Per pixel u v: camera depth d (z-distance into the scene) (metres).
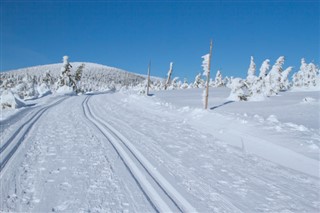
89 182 8.00
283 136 14.69
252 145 14.13
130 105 33.12
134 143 13.20
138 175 8.77
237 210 6.84
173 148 12.82
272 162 11.91
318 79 72.00
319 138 14.40
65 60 61.53
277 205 7.34
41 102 30.88
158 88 82.38
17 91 48.50
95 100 38.66
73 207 6.46
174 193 7.56
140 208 6.54
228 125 18.11
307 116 24.12
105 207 6.52
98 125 17.84
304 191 8.55
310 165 11.02
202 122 20.41
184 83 86.75
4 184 7.61
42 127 16.20
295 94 48.47
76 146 12.03
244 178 9.40
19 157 10.06
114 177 8.47
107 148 11.89
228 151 13.16
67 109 26.25
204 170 9.90
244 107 31.02
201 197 7.45
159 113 26.62
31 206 6.45
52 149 11.40
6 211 6.17
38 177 8.23
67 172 8.74
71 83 62.38
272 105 32.34
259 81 39.38
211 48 25.64
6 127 15.23
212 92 53.38
